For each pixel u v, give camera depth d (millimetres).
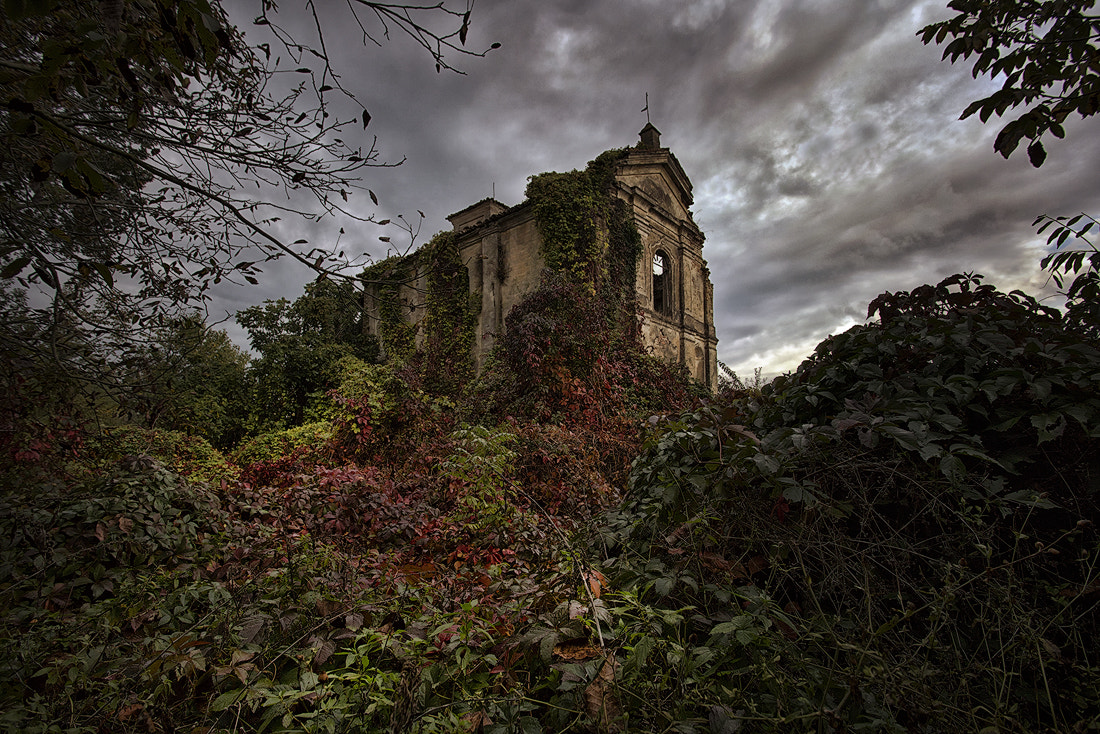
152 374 3957
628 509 3047
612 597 2051
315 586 2775
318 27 2334
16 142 2662
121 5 1868
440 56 2354
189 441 9906
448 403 10352
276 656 2023
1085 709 1429
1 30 2416
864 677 1461
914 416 1986
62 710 1875
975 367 2156
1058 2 2328
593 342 10664
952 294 2775
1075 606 1675
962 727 1348
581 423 8852
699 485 2232
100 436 4668
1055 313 2543
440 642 1949
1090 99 2242
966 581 1548
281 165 2840
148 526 3906
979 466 2008
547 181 14328
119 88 2062
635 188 16625
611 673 1613
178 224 3648
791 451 2123
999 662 1607
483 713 1623
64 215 3387
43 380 3482
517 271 15766
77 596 3195
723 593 1863
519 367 10086
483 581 2920
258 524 4723
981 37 2547
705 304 19906
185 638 1962
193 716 1889
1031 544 1804
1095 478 1771
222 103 2982
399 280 3098
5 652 2205
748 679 1687
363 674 1667
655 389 13172
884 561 1852
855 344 2678
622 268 15594
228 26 2891
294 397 16250
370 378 11742
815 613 1748
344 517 4652
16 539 3482
